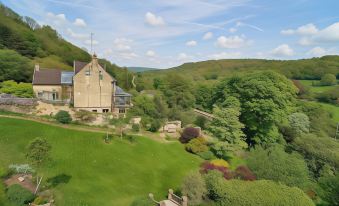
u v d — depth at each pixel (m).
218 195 26.16
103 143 39.31
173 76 94.06
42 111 44.78
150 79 127.88
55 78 56.56
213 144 47.03
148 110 57.00
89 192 26.55
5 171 25.61
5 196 21.73
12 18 129.12
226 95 57.31
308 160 42.38
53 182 26.67
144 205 24.72
